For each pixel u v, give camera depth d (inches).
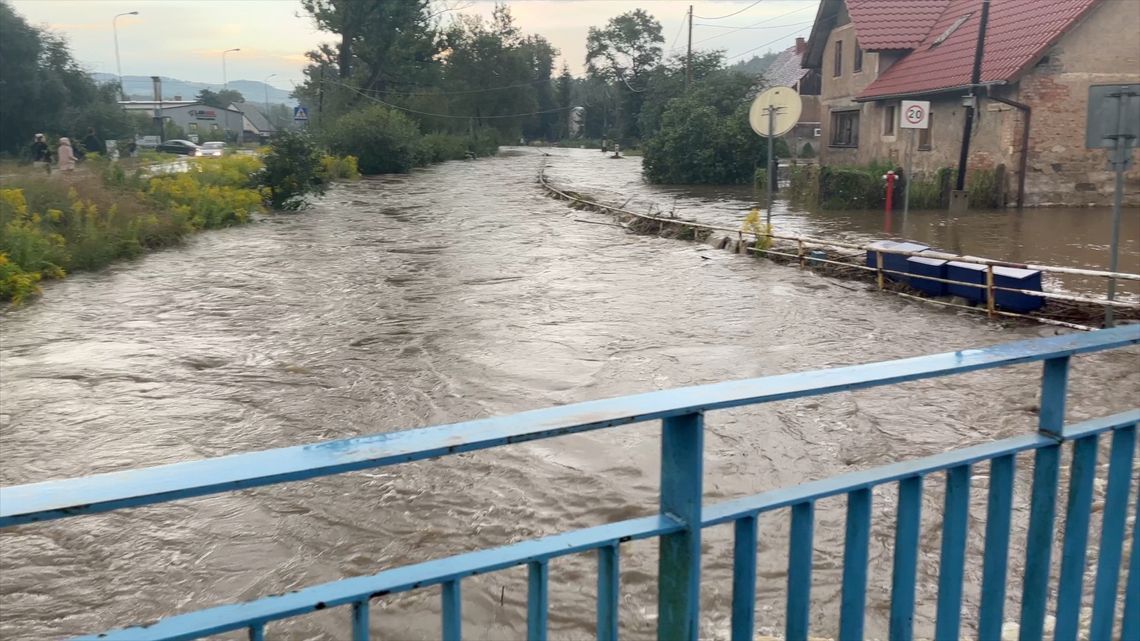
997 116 962.1
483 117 3722.9
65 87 2146.9
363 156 1847.9
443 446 60.4
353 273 603.5
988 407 305.4
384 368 365.7
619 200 1144.2
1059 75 937.5
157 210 813.9
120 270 622.5
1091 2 914.1
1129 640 104.5
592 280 568.1
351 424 299.4
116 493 51.6
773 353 384.2
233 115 4463.6
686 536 71.1
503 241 760.3
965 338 407.5
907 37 1219.2
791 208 1030.4
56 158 1557.6
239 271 615.8
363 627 62.4
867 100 1199.6
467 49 3550.7
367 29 2573.8
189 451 276.5
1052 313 431.2
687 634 72.7
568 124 4918.8
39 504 49.4
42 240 600.1
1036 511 94.3
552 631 173.8
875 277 537.6
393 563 204.7
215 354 391.2
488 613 181.2
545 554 67.2
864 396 318.7
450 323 448.1
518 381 346.0
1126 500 99.9
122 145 1726.1
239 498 238.8
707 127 1521.9
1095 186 959.6
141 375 359.6
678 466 71.2
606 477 248.8
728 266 615.2
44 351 399.5
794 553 79.7
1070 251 637.3
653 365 366.6
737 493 238.4
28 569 203.3
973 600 178.1
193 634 56.8
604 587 70.6
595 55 3789.4
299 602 59.9
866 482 80.7
